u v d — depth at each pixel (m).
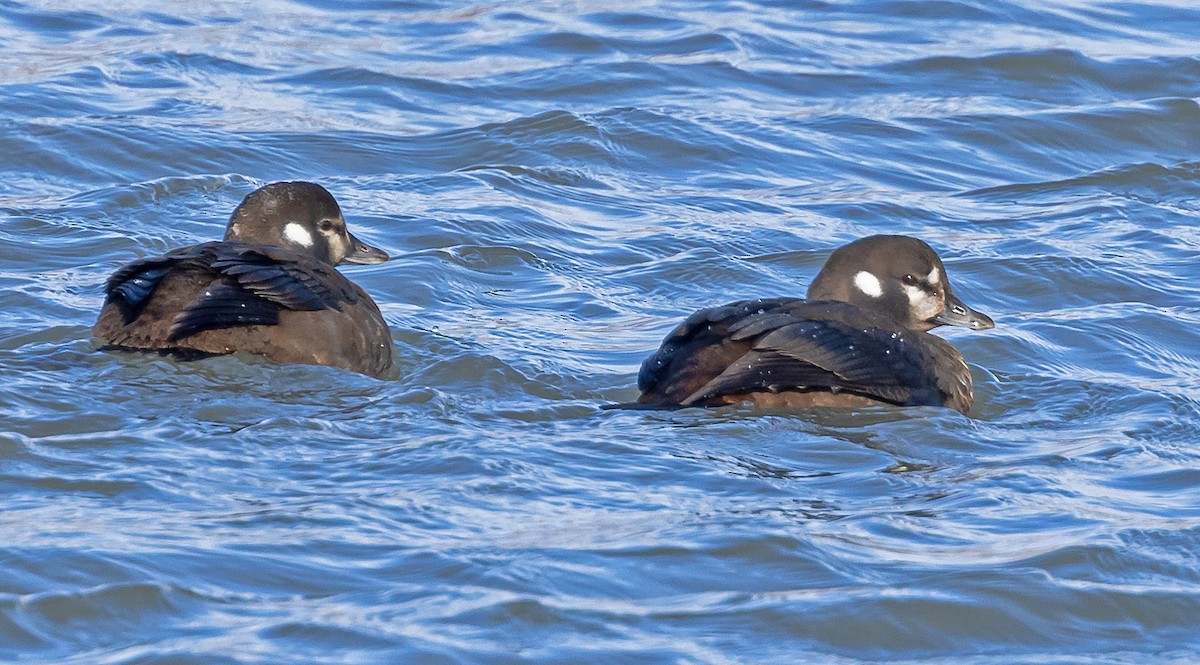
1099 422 12.05
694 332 12.01
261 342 12.09
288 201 14.09
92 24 25.09
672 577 8.61
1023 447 11.28
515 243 17.03
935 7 26.73
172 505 9.31
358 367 12.52
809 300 12.39
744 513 9.52
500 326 14.44
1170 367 13.84
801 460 10.67
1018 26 25.91
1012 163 20.53
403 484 9.79
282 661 7.43
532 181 19.20
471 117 21.34
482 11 26.67
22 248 16.05
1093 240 17.50
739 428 11.11
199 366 11.85
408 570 8.49
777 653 7.89
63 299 14.38
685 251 16.92
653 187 19.30
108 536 8.72
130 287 12.18
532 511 9.45
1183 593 8.68
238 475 9.86
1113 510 9.84
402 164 19.72
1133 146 21.16
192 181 18.45
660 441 10.80
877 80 23.20
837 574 8.73
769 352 11.53
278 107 21.41
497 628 7.87
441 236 17.09
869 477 10.37
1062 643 8.25
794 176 19.72
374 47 24.41
